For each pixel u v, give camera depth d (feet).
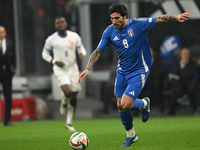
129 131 75.72
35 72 205.05
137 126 124.98
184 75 170.81
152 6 185.16
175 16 70.18
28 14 202.59
